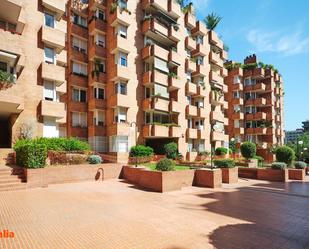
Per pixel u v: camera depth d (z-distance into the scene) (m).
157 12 27.45
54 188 12.07
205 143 31.58
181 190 13.60
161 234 6.26
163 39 28.11
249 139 43.78
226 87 40.69
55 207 8.41
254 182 18.61
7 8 15.73
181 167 17.92
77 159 15.80
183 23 30.48
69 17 25.61
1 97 14.14
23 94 15.83
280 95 49.31
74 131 24.20
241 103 43.34
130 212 8.32
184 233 6.43
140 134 24.94
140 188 13.27
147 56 25.39
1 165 13.38
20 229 6.13
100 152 23.55
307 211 9.58
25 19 17.77
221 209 9.47
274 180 19.67
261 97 45.31
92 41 25.64
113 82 24.14
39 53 18.41
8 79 14.77
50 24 19.55
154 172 13.22
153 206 9.39
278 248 5.68
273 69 46.66
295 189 15.41
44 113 17.62
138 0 26.59
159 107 25.14
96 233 6.09
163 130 25.06
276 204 10.76
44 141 15.12
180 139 27.56
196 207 9.61
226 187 15.52
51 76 18.41
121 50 24.14
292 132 112.25
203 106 31.88
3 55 15.09
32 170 11.80
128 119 23.94
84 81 25.50
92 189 12.32
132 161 22.05
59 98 24.03
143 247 5.36
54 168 13.52
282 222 7.92
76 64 25.20
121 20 24.20
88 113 25.36
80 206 8.73
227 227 7.15
